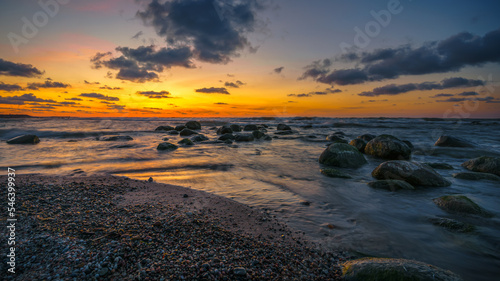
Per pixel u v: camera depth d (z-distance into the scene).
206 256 3.23
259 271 3.02
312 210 5.33
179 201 5.48
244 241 3.77
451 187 7.12
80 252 3.08
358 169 9.46
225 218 4.68
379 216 5.04
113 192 5.90
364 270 3.03
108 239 3.46
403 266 2.97
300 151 14.05
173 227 3.99
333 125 41.47
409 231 4.39
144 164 10.11
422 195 6.40
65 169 9.02
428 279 2.74
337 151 10.14
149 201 5.38
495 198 6.22
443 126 38.47
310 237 4.12
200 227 4.09
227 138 19.05
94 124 36.66
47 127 28.02
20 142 15.61
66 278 2.63
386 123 46.97
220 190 6.65
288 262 3.31
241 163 10.49
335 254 3.63
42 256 2.97
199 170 9.16
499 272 3.27
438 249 3.81
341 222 4.74
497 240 4.05
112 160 10.93
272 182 7.56
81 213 4.42
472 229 4.38
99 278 2.68
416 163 7.74
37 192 5.50
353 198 6.14
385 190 6.76
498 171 8.43
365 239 4.09
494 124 44.94
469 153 12.52
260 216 4.90
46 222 3.91
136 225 3.98
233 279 2.82
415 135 24.25
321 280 2.99
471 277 3.17
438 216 5.04
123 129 28.42
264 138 20.09
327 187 7.05
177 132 24.31
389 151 11.36
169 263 3.01
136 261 3.01
